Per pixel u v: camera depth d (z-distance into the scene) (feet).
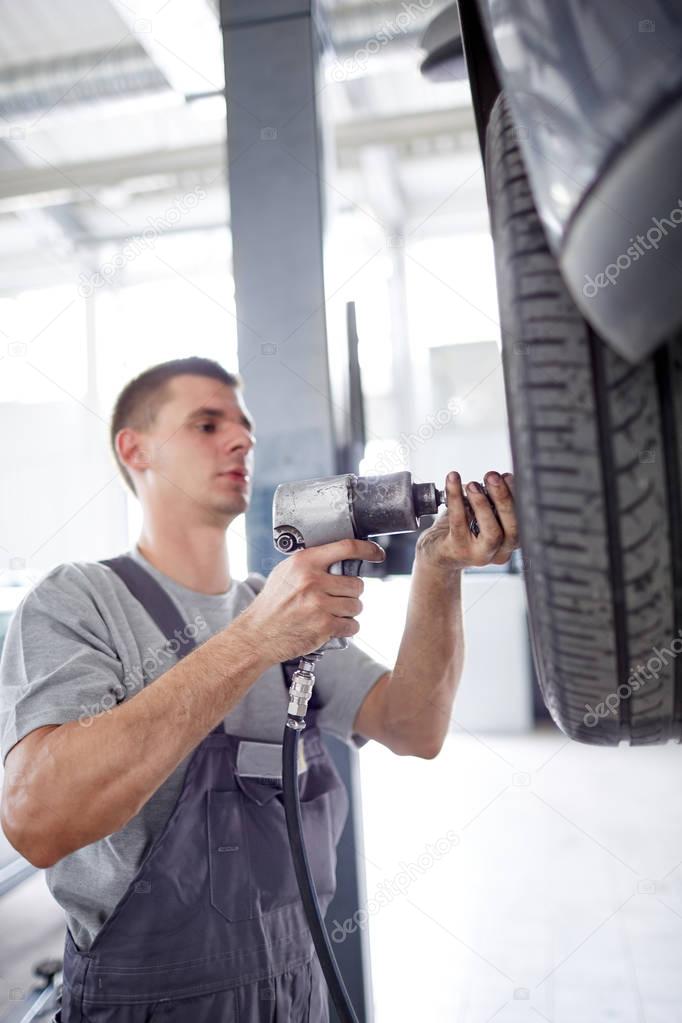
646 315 1.25
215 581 3.29
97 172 13.03
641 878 7.04
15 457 15.94
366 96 12.12
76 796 2.26
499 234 1.52
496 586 12.61
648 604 1.41
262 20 4.23
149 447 3.29
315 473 4.07
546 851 7.80
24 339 13.12
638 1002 5.19
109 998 2.50
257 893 2.64
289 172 4.19
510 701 12.57
